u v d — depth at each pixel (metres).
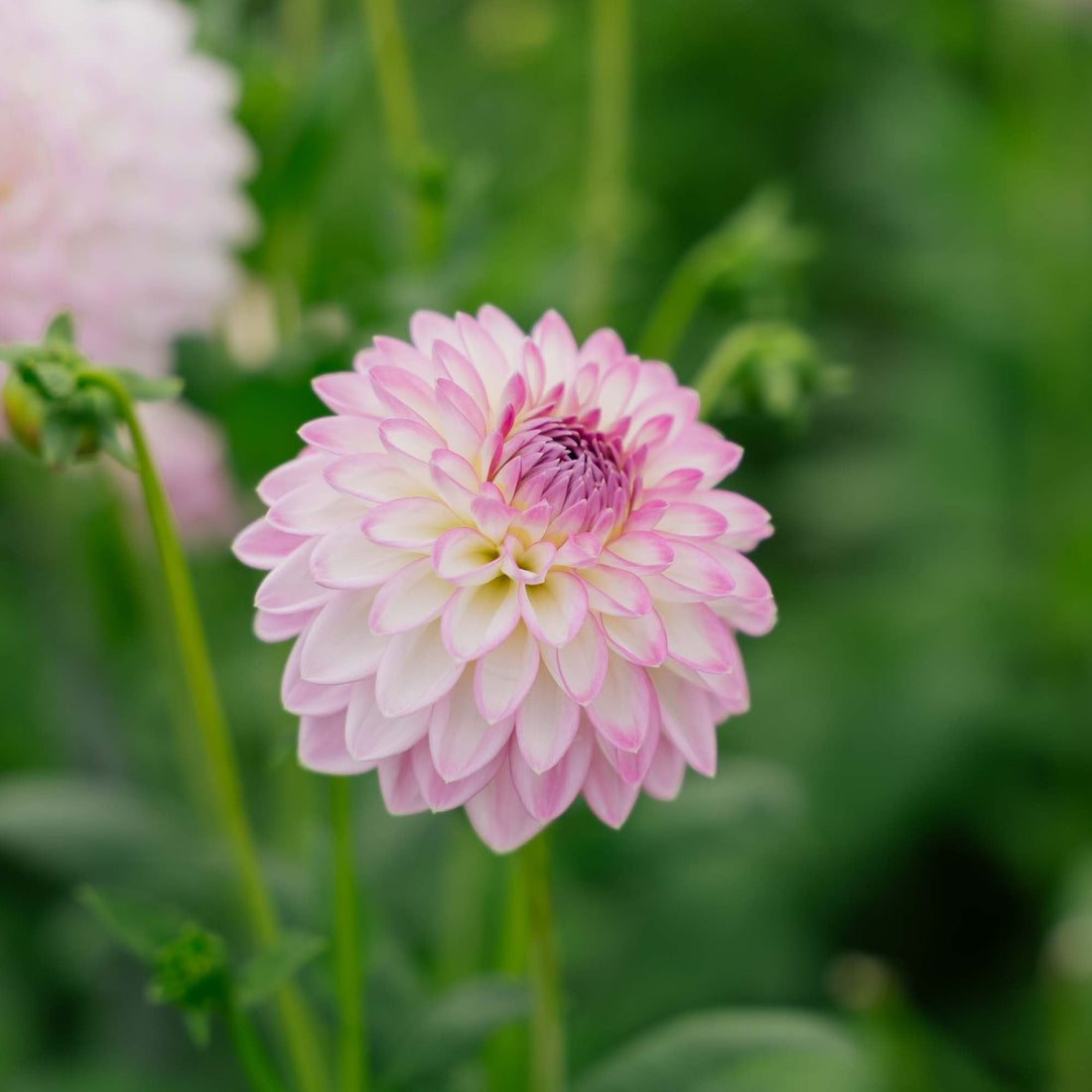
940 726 1.27
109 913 0.74
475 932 0.87
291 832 0.92
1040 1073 1.14
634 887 1.01
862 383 1.58
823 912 1.21
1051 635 1.39
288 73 0.90
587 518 0.71
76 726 0.95
